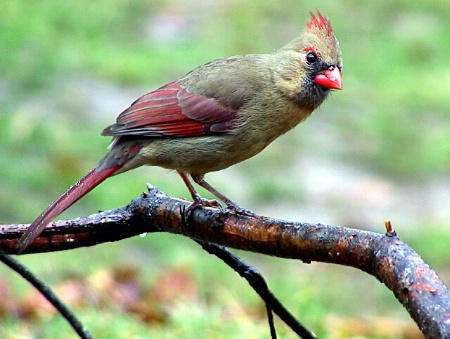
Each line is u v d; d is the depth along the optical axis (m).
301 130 17.94
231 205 7.86
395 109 19.19
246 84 8.02
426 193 15.90
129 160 7.87
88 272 11.70
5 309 10.11
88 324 9.44
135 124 7.89
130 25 22.11
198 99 7.95
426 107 19.38
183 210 6.44
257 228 5.99
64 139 16.20
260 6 23.73
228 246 6.30
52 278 11.50
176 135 7.90
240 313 10.12
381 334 9.98
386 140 17.75
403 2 24.80
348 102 19.39
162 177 15.38
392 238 5.21
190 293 11.10
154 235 13.47
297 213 14.80
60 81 18.66
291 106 8.14
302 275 12.73
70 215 14.08
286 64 8.12
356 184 15.94
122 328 9.44
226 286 11.80
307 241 5.63
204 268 12.48
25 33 20.50
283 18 23.31
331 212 14.91
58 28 21.25
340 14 23.97
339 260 5.48
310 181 15.89
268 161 16.48
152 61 20.05
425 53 22.11
